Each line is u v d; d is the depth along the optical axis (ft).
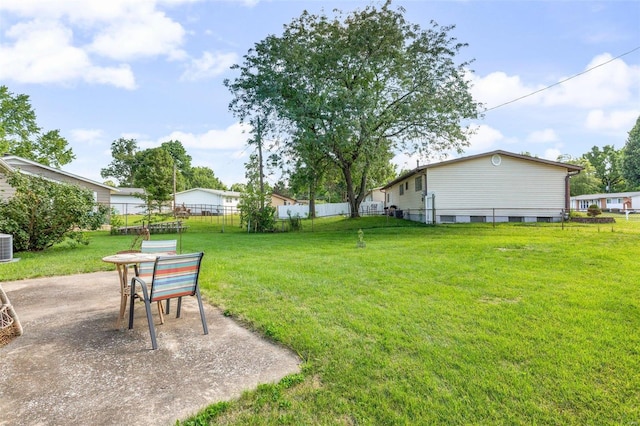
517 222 56.65
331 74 58.80
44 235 31.71
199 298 11.26
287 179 70.64
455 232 44.16
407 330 10.96
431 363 8.73
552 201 58.54
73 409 6.83
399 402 7.11
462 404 7.04
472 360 8.89
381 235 43.68
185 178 187.11
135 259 11.74
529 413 6.77
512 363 8.76
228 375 8.27
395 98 61.31
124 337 10.75
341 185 136.98
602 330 10.77
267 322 11.76
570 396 7.30
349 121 50.93
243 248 32.55
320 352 9.39
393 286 16.61
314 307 13.42
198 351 9.70
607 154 179.01
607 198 133.69
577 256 23.31
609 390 7.52
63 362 8.97
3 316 10.38
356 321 11.74
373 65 57.88
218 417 6.63
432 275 18.85
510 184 58.44
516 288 15.89
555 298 14.19
